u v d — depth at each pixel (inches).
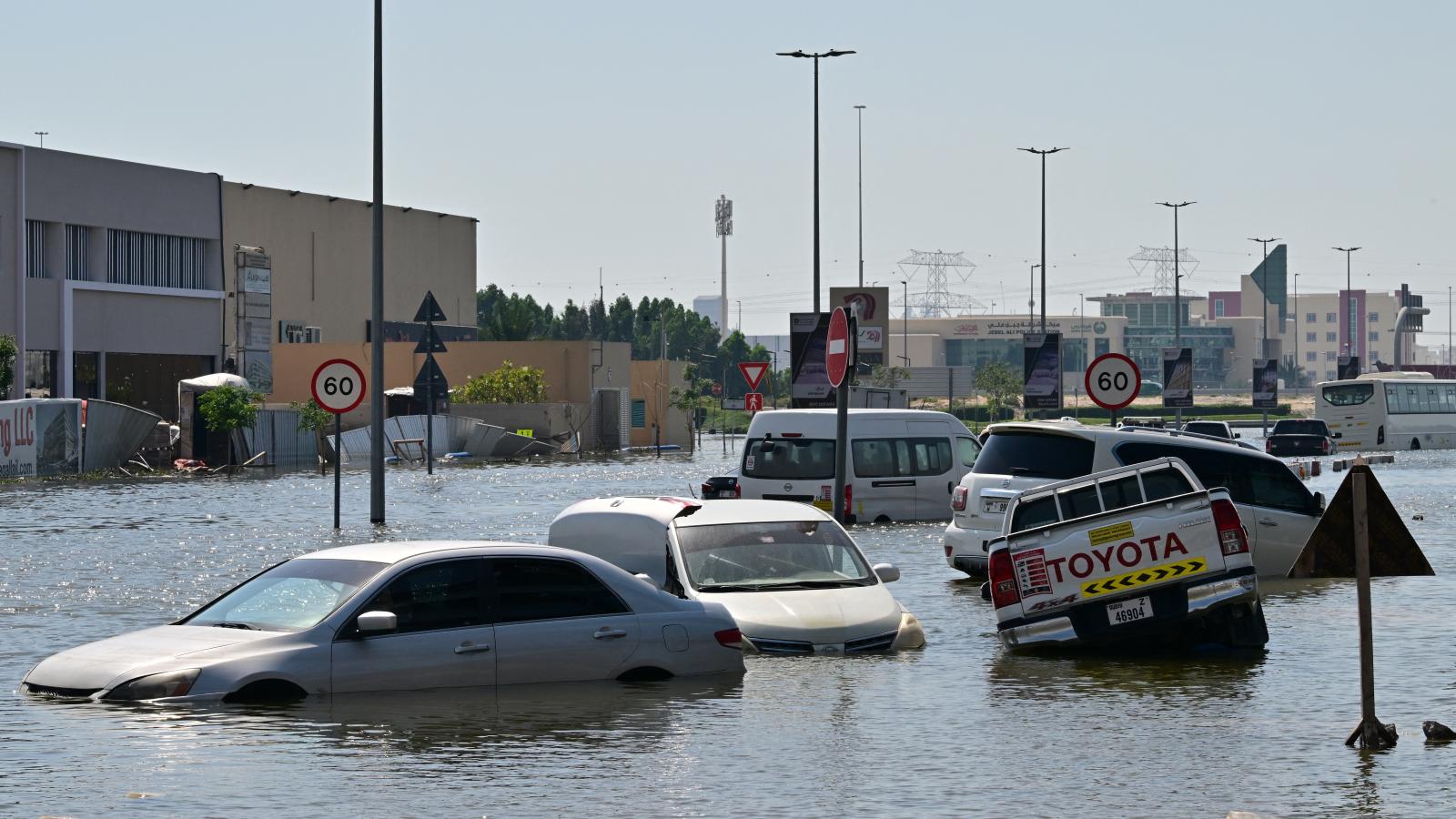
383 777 662.5
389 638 834.2
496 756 706.2
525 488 3164.4
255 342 5329.7
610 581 907.4
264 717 776.9
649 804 621.6
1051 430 1471.5
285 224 6879.9
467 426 5226.4
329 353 6387.8
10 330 4539.9
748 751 727.1
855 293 5182.1
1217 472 1501.0
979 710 842.2
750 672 956.6
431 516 2332.7
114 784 643.5
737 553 1105.4
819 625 1032.2
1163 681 945.5
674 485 3275.1
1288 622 1220.5
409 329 7662.4
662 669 906.7
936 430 2118.6
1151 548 1038.4
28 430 3617.1
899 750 732.0
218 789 637.3
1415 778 671.8
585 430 6235.2
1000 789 650.2
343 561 873.5
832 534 1134.4
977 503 1472.7
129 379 5083.7
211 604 893.2
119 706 798.5
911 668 989.2
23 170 4564.5
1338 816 604.7
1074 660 1029.8
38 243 4731.8
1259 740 759.1
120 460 4008.4
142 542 1847.9
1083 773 683.4
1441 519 2322.8
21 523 2160.4
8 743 718.5
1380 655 1046.4
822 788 650.8
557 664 872.9
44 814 595.8
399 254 7647.6
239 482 3388.3
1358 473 746.2
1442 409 6023.6
